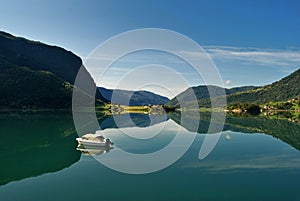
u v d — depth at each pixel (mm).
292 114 110188
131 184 19234
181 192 17922
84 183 19500
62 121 65875
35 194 17719
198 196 17422
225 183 19641
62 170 22672
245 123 63031
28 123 61062
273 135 42969
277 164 24781
